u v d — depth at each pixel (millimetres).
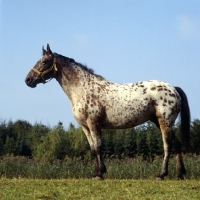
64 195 7961
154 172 12844
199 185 9023
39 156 28766
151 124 24891
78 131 28938
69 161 14945
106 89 10289
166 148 10336
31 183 9273
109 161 16203
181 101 10758
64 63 10539
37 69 10602
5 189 8508
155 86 10430
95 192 8273
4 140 31703
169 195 7969
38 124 34094
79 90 10266
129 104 10219
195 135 22375
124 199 7559
